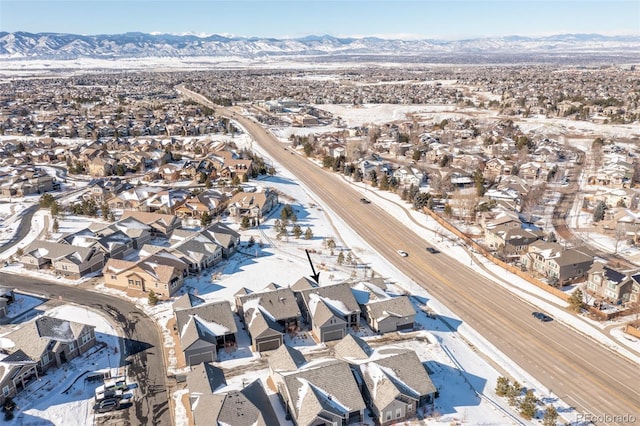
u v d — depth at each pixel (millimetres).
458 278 81000
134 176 144250
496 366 58094
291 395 47531
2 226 101500
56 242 84188
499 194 114625
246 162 142875
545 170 139250
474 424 48094
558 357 59562
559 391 53531
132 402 50500
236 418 44469
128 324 65125
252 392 48281
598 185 130875
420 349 60656
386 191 131375
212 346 57375
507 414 49750
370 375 50906
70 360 57156
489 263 86375
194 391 49062
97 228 95062
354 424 47938
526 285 78000
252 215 107312
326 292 67125
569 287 76875
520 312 70062
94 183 123250
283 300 65438
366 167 143750
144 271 73188
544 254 81312
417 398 48938
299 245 93750
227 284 76938
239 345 61094
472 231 101375
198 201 108125
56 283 77125
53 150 166875
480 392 53250
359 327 65688
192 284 76812
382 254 90938
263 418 44844
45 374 54500
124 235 89938
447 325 67000
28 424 47031
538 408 50750
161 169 140500
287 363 52625
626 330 64125
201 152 171375
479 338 63688
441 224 105938
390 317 64188
